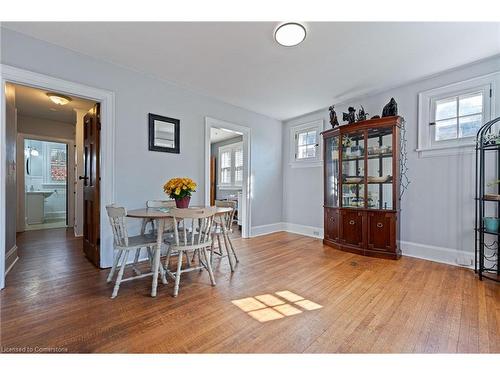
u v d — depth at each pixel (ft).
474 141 9.09
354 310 6.08
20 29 6.99
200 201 12.01
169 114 10.77
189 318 5.67
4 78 6.89
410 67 9.25
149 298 6.67
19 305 6.15
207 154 12.26
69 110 14.30
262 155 15.58
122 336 4.96
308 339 4.92
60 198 21.54
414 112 10.62
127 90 9.45
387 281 7.92
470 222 9.19
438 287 7.43
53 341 4.76
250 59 8.68
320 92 11.77
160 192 10.48
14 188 9.55
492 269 8.20
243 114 14.26
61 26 6.86
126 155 9.45
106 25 6.83
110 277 7.68
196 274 8.58
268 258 10.49
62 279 7.87
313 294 6.98
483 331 5.15
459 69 9.36
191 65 9.18
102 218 8.87
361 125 11.03
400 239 11.05
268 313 5.93
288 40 7.38
